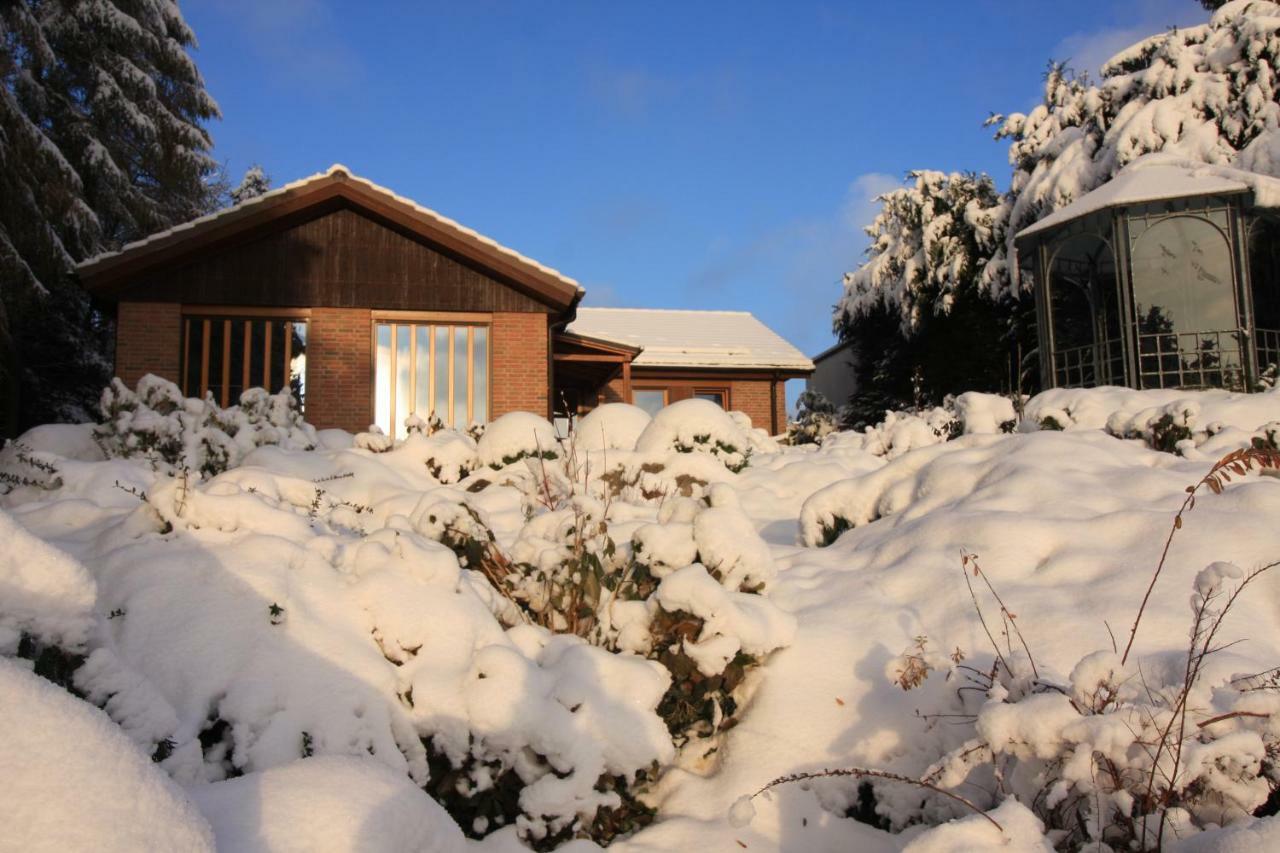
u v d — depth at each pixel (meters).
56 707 2.01
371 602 3.93
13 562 2.66
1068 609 4.43
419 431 11.12
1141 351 17.53
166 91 28.81
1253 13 21.89
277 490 5.47
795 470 10.02
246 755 3.32
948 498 6.30
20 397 20.14
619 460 9.34
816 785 3.92
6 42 20.53
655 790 4.20
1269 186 15.02
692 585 4.35
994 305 27.41
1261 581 4.41
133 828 1.92
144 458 8.32
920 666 3.78
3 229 17.83
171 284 15.24
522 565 4.77
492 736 3.61
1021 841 2.72
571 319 17.27
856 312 31.44
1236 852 2.45
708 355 25.34
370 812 2.46
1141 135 21.72
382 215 15.66
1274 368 14.86
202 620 3.65
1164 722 2.99
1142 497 5.62
